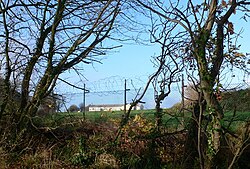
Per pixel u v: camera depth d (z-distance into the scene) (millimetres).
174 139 10125
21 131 11906
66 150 11648
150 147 10391
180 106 9664
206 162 7164
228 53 7121
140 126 11016
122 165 10859
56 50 12148
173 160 9375
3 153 11031
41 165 10867
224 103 7734
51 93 12555
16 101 12406
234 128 7852
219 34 6965
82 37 11930
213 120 7023
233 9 7066
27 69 12461
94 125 12570
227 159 7129
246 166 8211
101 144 11555
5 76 12266
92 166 11039
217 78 6793
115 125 12383
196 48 6539
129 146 11000
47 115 12820
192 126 8172
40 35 12484
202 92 6750
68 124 12422
